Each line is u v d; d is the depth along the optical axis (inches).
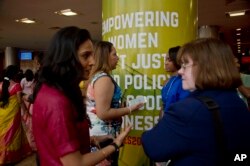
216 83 42.1
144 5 88.4
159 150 41.4
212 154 39.2
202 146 39.4
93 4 257.3
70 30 48.8
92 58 50.6
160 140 41.7
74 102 47.8
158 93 88.9
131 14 89.5
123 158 89.7
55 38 48.6
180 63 47.3
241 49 671.8
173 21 89.2
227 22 344.2
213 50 43.1
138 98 86.9
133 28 89.4
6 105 174.7
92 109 74.2
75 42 47.8
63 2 250.1
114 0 92.6
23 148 186.2
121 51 91.4
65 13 294.0
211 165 39.2
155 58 88.4
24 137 187.2
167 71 88.9
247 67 178.7
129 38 90.0
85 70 50.0
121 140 57.5
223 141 39.1
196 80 43.3
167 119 42.4
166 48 88.8
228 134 39.6
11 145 176.6
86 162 47.9
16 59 637.9
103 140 66.8
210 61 42.6
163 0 88.4
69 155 44.6
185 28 91.1
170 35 89.0
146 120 88.8
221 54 42.9
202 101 41.0
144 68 88.9
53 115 45.0
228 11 285.9
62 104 45.5
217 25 363.6
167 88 87.8
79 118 49.0
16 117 179.0
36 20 331.3
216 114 39.9
